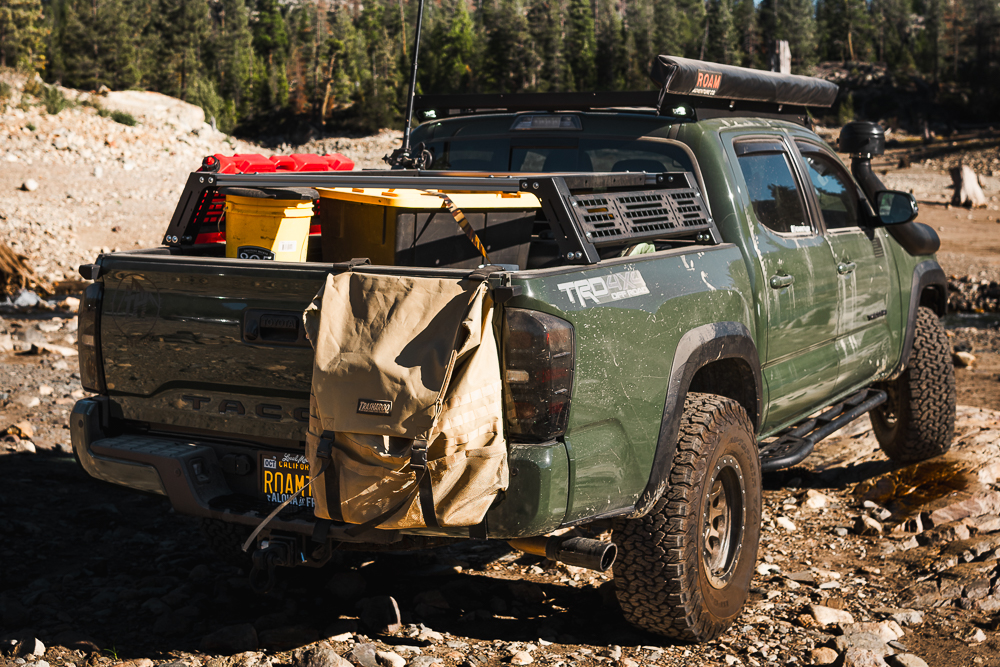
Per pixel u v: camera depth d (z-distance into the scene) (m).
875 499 5.46
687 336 3.48
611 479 3.10
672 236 3.87
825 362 4.81
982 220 31.78
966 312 16.97
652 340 3.27
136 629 3.62
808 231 4.70
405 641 3.53
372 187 3.72
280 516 3.06
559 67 153.38
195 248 3.92
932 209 35.81
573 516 2.99
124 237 26.73
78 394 7.93
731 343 3.73
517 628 3.71
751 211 4.24
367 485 2.72
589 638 3.64
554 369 2.82
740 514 3.77
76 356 9.84
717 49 170.62
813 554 4.71
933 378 5.81
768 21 172.88
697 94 4.26
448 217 3.67
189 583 4.11
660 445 3.31
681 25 176.75
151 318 3.33
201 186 3.73
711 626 3.58
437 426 2.66
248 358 3.15
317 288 3.00
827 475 6.06
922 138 115.31
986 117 140.50
